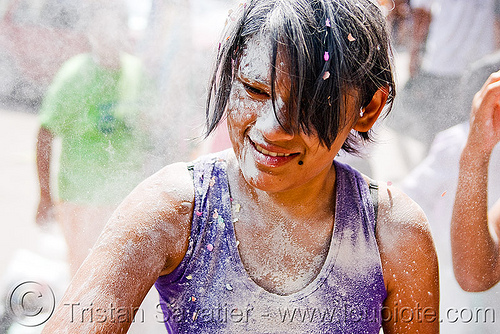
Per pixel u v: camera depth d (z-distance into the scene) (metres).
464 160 2.59
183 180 1.88
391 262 1.96
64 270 3.40
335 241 1.89
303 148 1.69
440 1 5.08
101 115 3.56
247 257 1.84
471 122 2.57
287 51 1.59
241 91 1.69
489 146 2.54
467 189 2.59
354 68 1.70
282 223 1.87
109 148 3.52
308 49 1.61
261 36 1.64
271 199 1.85
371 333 1.93
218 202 1.85
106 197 3.45
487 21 5.06
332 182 1.96
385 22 1.85
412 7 5.09
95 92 3.58
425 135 4.99
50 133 3.54
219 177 1.88
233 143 1.75
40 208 3.58
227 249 1.82
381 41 1.80
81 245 3.41
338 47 1.64
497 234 2.74
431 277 2.00
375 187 2.04
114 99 3.59
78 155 3.49
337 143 1.76
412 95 5.01
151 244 1.77
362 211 1.94
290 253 1.87
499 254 2.67
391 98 1.97
